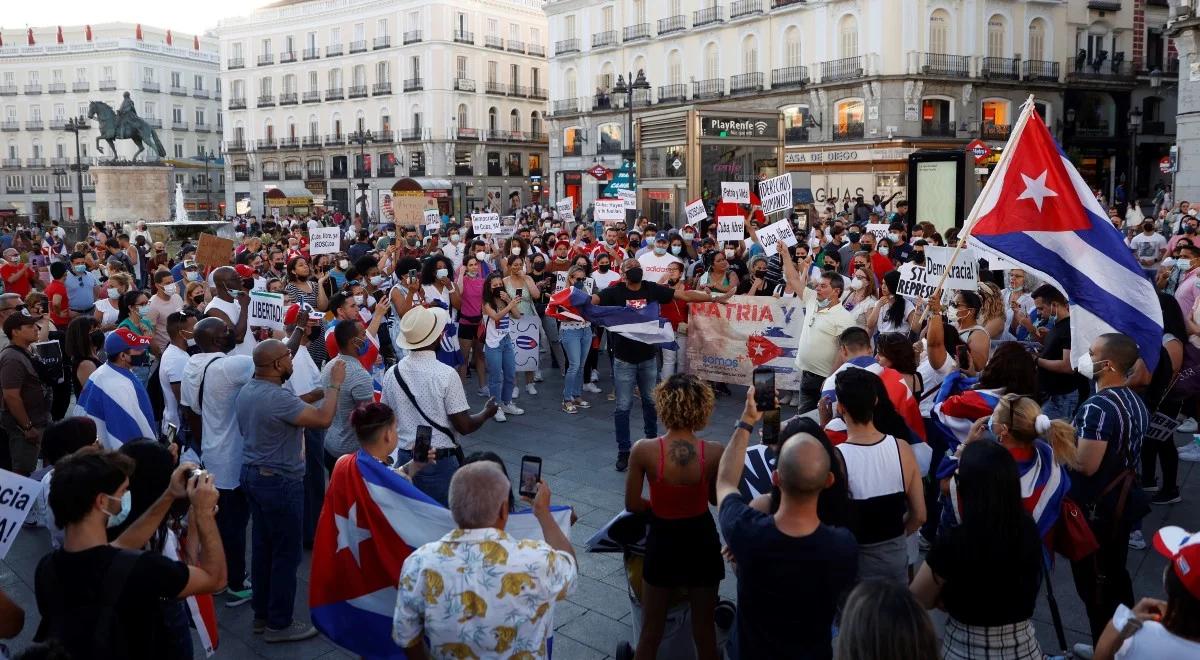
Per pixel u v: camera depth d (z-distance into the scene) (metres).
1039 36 40.66
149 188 37.03
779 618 3.55
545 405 11.09
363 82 65.69
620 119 50.91
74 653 3.33
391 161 64.81
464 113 63.84
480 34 64.31
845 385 4.33
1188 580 2.98
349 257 17.00
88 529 3.45
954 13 38.31
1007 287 9.80
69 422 4.71
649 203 20.48
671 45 47.84
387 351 10.66
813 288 8.47
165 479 4.23
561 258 14.86
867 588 2.80
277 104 70.00
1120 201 36.81
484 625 3.41
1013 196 6.25
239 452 5.87
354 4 65.06
